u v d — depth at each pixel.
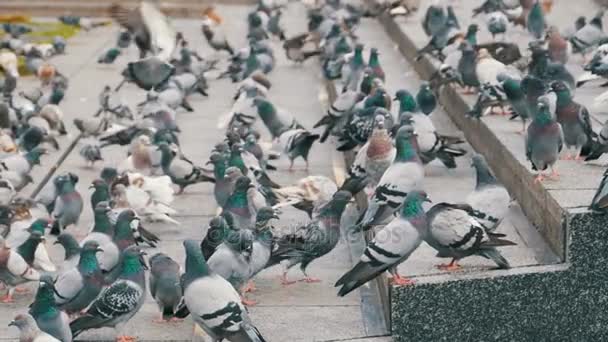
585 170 14.71
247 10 39.03
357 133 17.72
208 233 13.70
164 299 13.40
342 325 13.21
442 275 12.80
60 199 16.69
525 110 16.88
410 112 16.84
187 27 36.53
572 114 15.11
